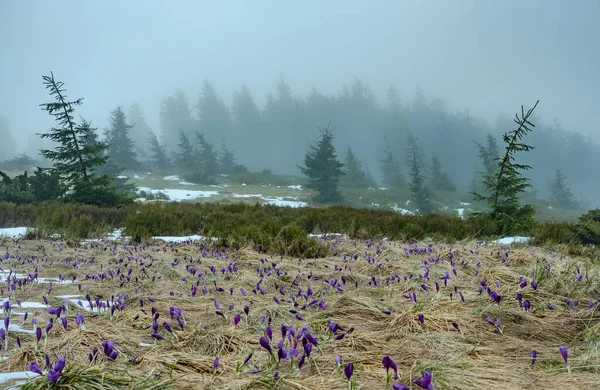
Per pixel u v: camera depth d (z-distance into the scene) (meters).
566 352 1.78
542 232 9.15
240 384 1.57
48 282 4.11
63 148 15.25
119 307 2.90
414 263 5.19
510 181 11.67
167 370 1.77
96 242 7.74
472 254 6.00
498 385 1.62
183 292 3.74
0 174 14.95
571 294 3.24
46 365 1.63
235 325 2.44
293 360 1.83
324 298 3.41
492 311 2.68
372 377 1.71
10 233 8.64
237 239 7.27
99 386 1.50
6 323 2.07
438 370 1.75
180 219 10.78
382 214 14.59
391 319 2.74
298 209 15.49
